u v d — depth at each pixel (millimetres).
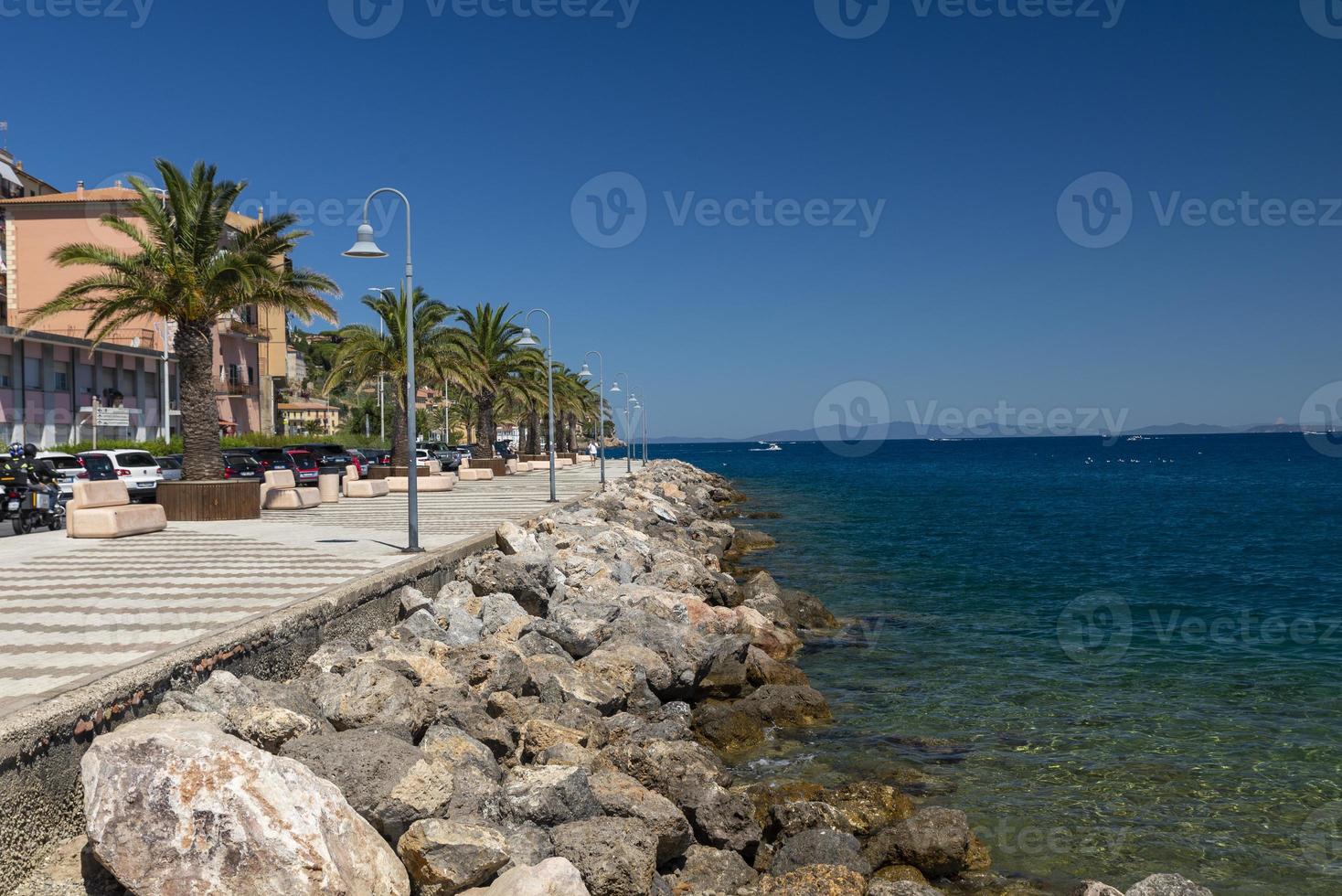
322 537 19750
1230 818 8969
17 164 62344
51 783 5867
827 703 12703
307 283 25750
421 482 38438
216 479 24641
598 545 21906
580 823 6621
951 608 20281
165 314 24281
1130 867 7965
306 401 91250
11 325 49969
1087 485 75500
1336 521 42312
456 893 5645
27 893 5230
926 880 7684
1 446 38438
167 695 7445
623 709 11352
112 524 19484
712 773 8648
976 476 92312
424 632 11914
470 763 7660
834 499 58500
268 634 9375
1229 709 12617
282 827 4891
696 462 157625
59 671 7383
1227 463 126250
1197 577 25328
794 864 7438
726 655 13070
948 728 11703
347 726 8234
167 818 4852
